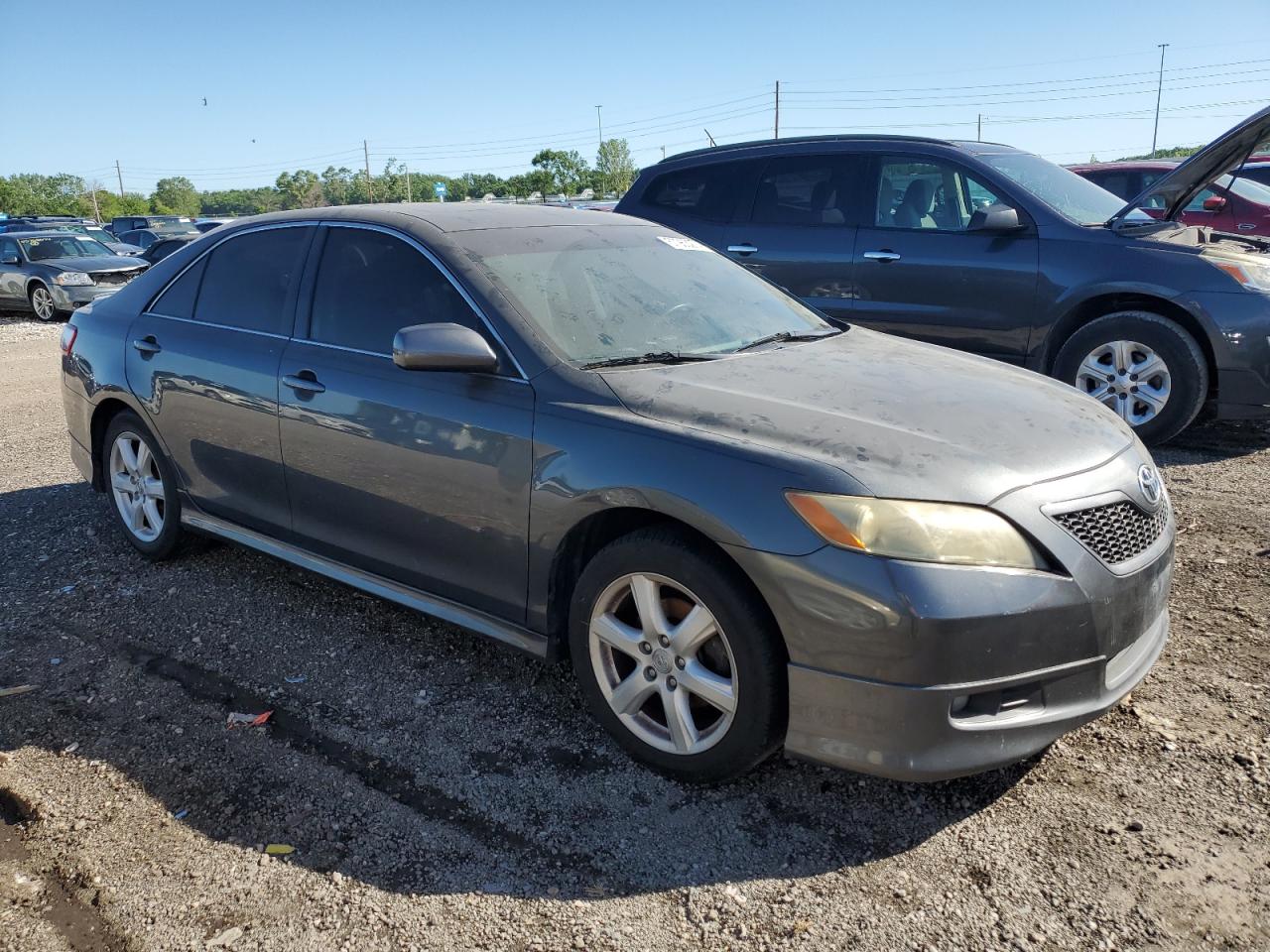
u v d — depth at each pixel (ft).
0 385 32.60
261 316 13.35
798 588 8.33
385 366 11.58
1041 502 8.56
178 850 8.79
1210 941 7.43
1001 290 21.01
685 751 9.38
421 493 11.11
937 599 7.98
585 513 9.64
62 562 15.70
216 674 11.94
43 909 8.11
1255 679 10.98
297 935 7.76
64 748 10.43
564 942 7.63
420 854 8.68
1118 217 20.42
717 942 7.59
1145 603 9.11
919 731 8.15
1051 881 8.11
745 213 24.48
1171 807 8.93
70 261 55.77
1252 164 39.37
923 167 22.27
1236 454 19.71
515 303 10.94
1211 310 18.95
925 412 9.58
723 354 11.27
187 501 14.62
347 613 13.57
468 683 11.63
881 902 7.95
